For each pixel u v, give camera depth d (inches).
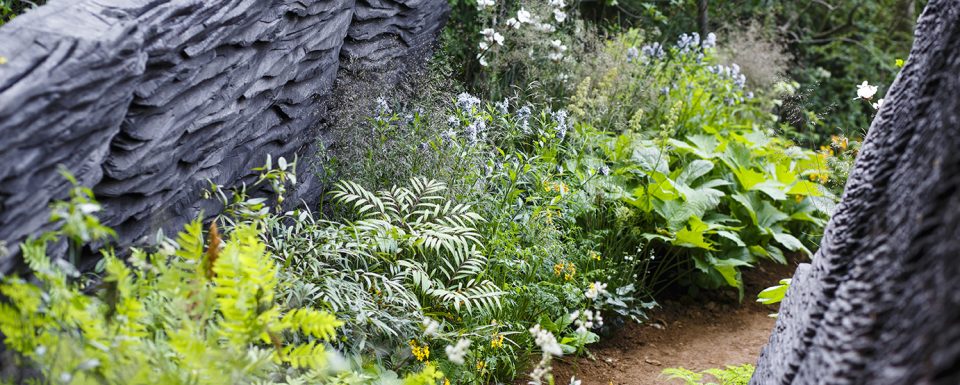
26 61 80.3
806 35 425.1
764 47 332.5
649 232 219.1
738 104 315.0
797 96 262.4
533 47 250.2
